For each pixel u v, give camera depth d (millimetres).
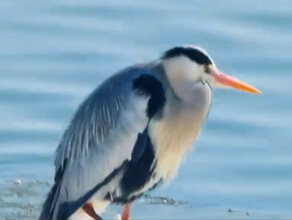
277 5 23688
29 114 19953
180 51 14836
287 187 17766
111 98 14656
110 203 14953
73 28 23359
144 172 14820
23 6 24297
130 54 22328
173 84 14836
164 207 16391
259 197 17328
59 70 21531
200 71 14914
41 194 16500
